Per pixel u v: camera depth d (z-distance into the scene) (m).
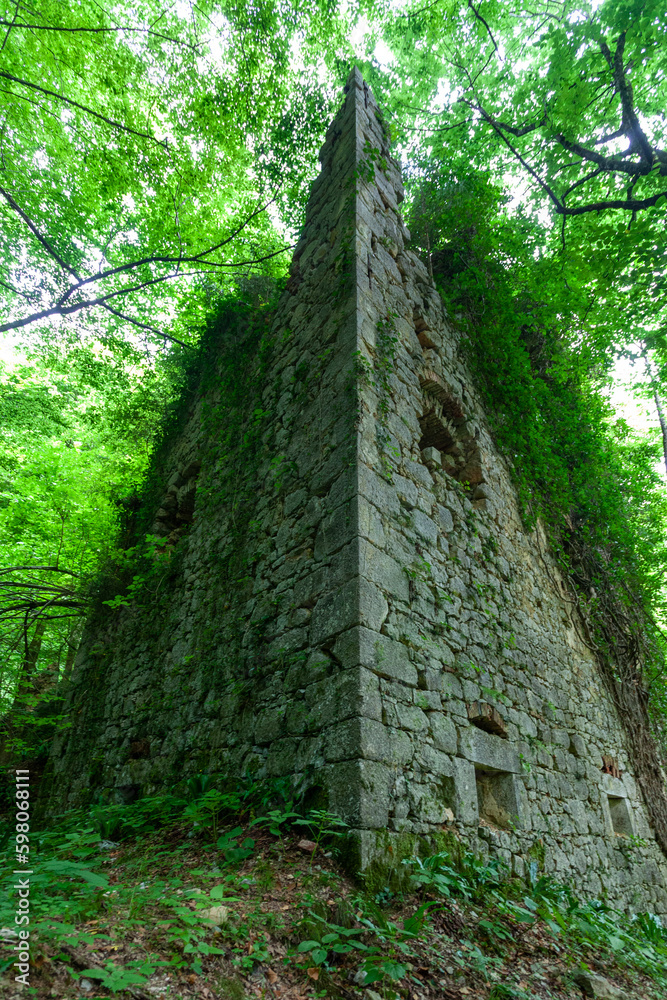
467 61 8.79
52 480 10.74
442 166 7.59
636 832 6.29
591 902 4.36
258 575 4.70
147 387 9.67
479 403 6.54
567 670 6.30
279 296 6.53
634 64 6.73
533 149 8.31
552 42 6.91
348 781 3.04
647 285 7.22
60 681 8.85
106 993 1.75
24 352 9.71
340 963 2.29
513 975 2.56
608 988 2.71
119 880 2.99
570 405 7.89
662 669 7.79
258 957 2.12
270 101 7.52
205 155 7.62
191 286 9.70
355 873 2.76
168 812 4.19
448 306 6.70
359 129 5.64
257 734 3.94
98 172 7.77
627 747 6.95
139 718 5.88
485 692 4.49
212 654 4.95
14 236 8.13
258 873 2.81
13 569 8.28
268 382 5.75
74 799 6.45
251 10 7.05
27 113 7.05
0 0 6.29
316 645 3.70
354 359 4.32
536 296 7.66
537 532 7.00
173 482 7.71
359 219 5.08
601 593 7.64
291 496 4.61
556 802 4.98
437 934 2.65
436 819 3.41
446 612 4.37
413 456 4.68
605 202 6.90
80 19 6.62
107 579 8.13
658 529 8.74
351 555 3.66
